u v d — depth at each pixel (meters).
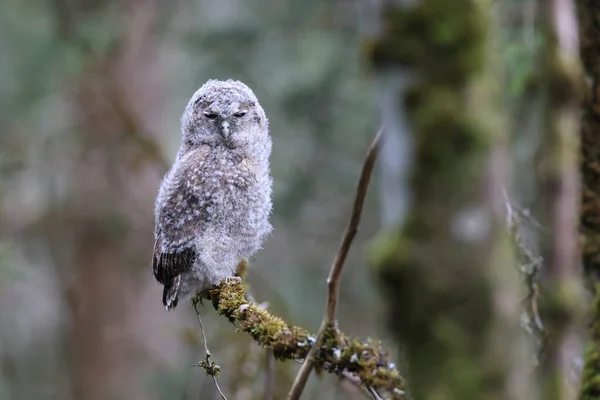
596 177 6.86
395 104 4.18
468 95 4.07
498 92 4.18
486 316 4.12
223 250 9.97
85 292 24.77
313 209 25.33
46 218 24.08
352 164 24.66
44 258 26.52
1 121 23.91
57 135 24.44
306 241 25.50
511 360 4.16
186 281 10.04
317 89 23.70
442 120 4.04
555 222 5.48
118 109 23.86
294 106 24.11
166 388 24.94
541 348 5.82
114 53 24.50
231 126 10.21
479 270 4.10
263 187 10.38
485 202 4.10
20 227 23.83
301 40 23.91
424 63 4.07
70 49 23.27
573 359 6.07
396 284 4.21
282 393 13.02
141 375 25.08
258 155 10.46
